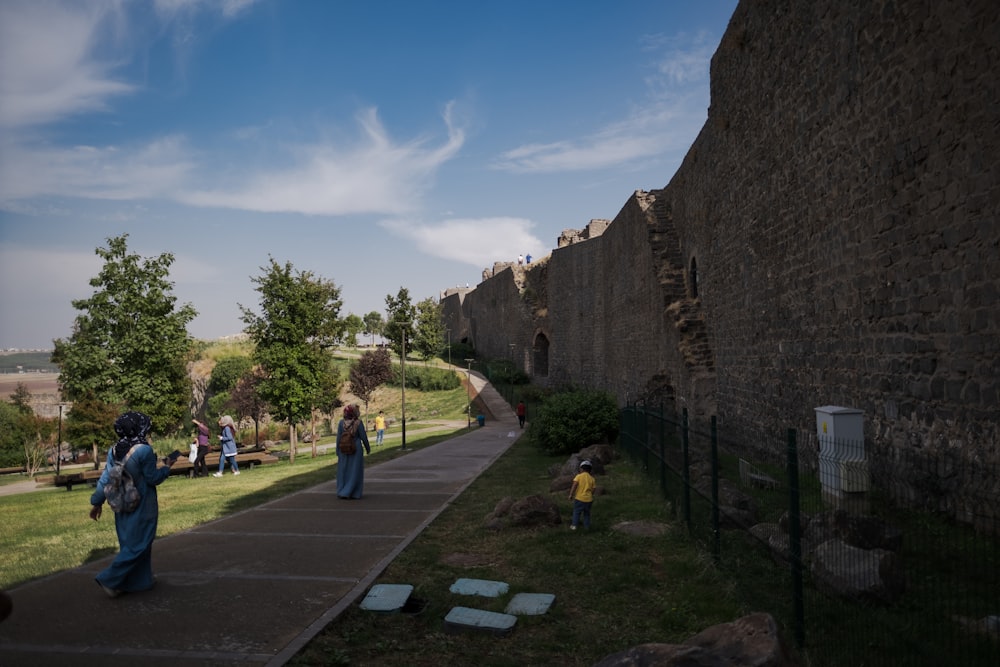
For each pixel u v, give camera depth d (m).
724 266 16.36
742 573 5.65
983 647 3.53
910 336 7.58
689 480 7.92
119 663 4.07
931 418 7.14
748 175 14.10
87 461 41.91
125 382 21.23
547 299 50.00
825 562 4.59
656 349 24.11
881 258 8.27
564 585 5.80
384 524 8.27
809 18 10.52
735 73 14.88
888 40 7.98
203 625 4.71
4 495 20.55
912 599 4.14
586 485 7.87
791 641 4.30
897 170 7.84
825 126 9.98
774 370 12.66
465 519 8.51
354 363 60.25
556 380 47.12
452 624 4.78
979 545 4.43
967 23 6.43
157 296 21.64
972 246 6.41
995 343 6.08
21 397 51.00
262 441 39.81
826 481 6.25
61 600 5.29
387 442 27.27
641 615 5.08
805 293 10.99
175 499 11.67
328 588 5.56
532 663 4.25
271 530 7.96
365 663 4.21
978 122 6.30
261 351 24.12
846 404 9.38
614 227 33.75
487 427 33.88
